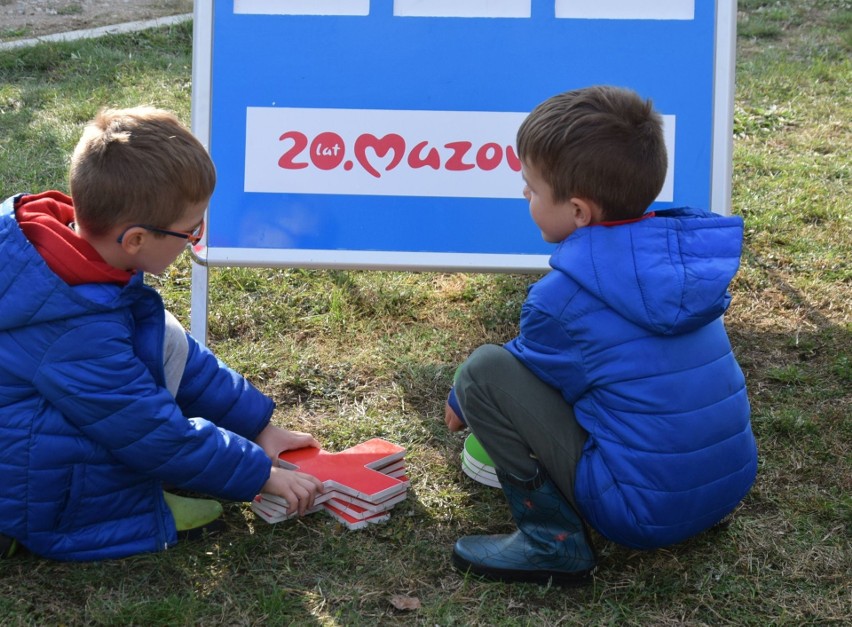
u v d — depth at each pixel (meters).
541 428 2.04
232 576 2.08
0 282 1.95
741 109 5.51
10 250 1.96
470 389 2.07
